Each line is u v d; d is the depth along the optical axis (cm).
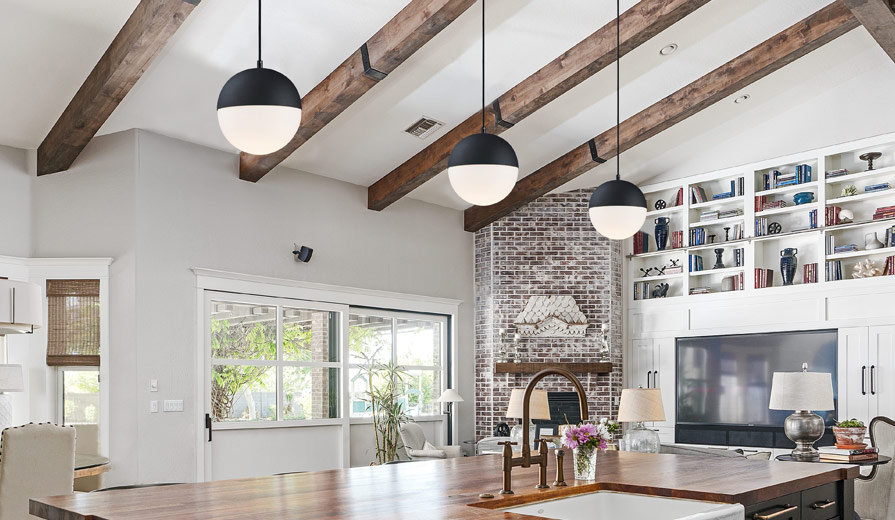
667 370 1052
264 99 357
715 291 1038
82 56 654
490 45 730
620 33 709
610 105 878
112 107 673
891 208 887
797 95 936
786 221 984
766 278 974
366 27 673
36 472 509
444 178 988
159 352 750
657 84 852
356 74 700
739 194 1004
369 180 950
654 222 1107
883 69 893
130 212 748
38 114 711
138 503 281
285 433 853
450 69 758
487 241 1091
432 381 1049
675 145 1011
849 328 893
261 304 843
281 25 653
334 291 916
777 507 342
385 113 814
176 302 768
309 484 333
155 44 602
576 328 1057
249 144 363
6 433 498
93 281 752
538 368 1053
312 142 840
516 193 1032
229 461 800
